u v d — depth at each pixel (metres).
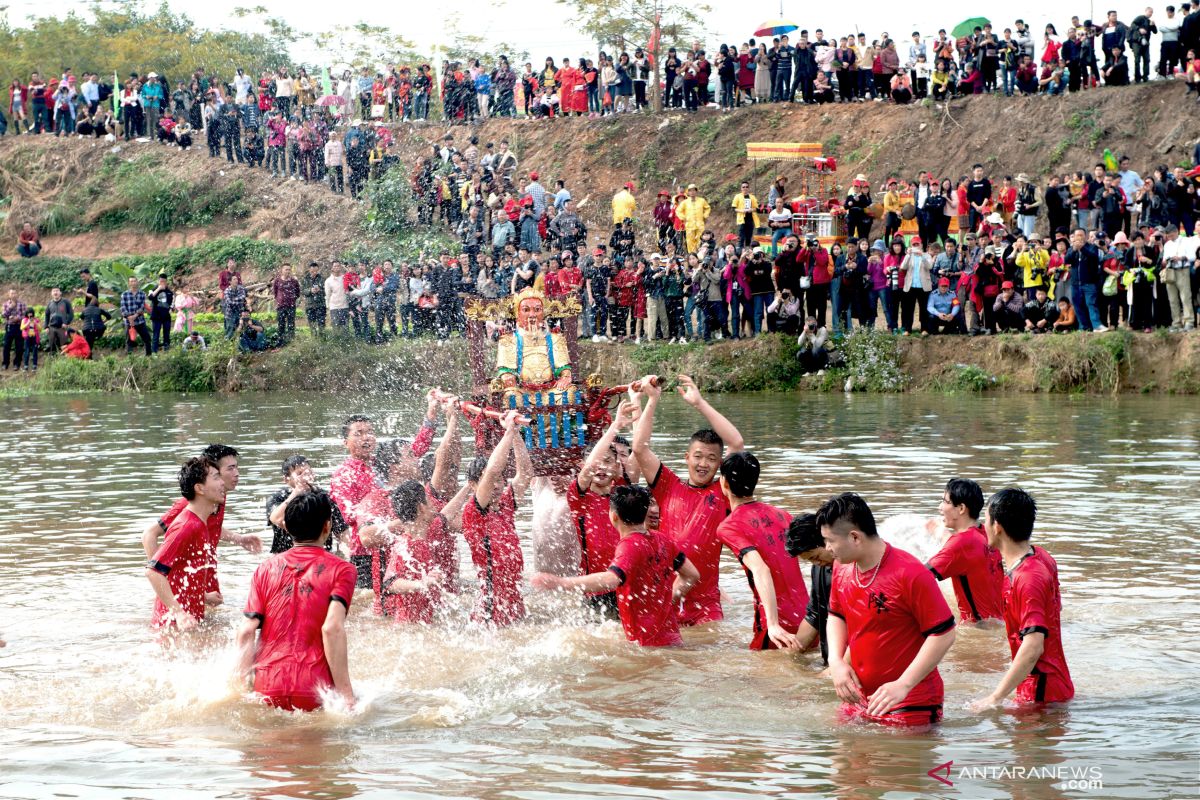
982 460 15.29
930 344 24.91
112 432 20.92
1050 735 6.06
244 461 16.66
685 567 8.38
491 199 29.52
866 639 6.28
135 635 8.38
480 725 6.42
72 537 11.77
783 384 25.52
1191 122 28.09
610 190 35.28
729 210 33.28
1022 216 25.17
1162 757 5.71
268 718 6.54
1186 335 22.62
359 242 35.12
